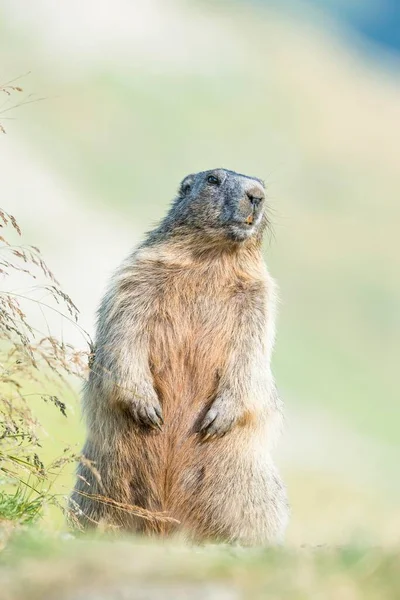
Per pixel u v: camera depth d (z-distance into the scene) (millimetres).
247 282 18844
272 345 19031
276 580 9961
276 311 19453
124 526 17688
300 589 9758
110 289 18812
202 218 18797
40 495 14695
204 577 10039
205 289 18609
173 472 17938
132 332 18156
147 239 19781
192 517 17953
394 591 9867
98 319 18984
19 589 9812
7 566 10453
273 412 18734
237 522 17906
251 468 18125
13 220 14906
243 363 18375
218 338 18438
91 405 18203
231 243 18672
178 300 18484
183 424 18078
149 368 18234
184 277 18562
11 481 14203
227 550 11922
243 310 18625
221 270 18688
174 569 10180
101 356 18219
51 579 9969
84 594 9672
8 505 14328
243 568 10266
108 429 17938
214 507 17875
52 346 14297
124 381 17781
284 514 18516
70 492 17000
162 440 17922
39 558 10570
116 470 17828
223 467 17969
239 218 18609
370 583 10023
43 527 13547
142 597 9602
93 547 11289
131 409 17672
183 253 18781
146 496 17844
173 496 17938
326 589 9820
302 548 11664
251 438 18234
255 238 19094
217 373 18391
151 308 18375
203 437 17938
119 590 9734
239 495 17938
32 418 13750
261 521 18047
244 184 18875
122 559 10484
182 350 18359
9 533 12047
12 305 14555
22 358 13852
